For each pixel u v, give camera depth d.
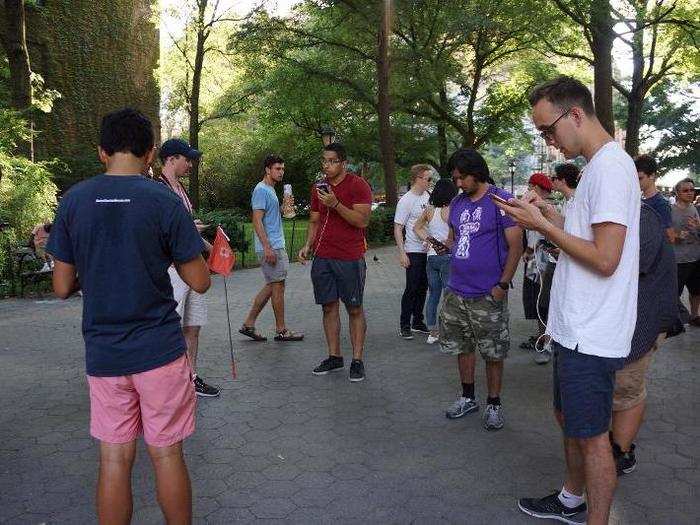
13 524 2.96
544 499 3.04
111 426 2.46
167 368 2.43
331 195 4.89
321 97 22.02
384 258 14.89
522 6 18.67
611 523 2.92
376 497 3.21
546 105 2.49
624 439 3.27
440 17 20.59
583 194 2.44
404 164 29.00
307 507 3.12
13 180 11.86
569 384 2.48
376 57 19.84
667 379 5.07
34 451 3.82
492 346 4.00
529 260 5.76
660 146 31.50
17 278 9.57
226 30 21.03
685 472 3.43
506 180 62.19
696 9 18.88
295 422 4.27
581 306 2.44
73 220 2.38
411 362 5.71
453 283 4.11
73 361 5.82
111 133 2.42
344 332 6.99
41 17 20.38
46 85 20.69
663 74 22.53
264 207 6.16
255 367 5.59
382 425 4.20
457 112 26.86
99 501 2.48
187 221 2.46
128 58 22.70
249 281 10.92
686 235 6.51
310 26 21.02
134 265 2.35
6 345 6.41
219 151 35.12
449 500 3.18
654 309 3.03
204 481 3.41
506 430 4.09
